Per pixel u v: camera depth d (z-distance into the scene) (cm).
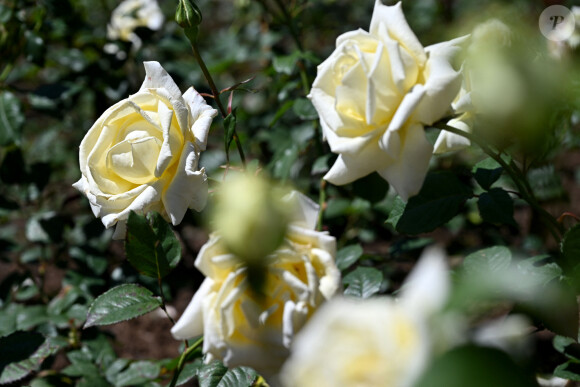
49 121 270
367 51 77
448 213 89
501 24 59
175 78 161
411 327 44
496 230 145
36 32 149
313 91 77
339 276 70
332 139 77
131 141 79
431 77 73
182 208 79
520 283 65
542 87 40
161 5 231
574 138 122
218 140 204
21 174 150
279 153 131
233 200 46
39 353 98
